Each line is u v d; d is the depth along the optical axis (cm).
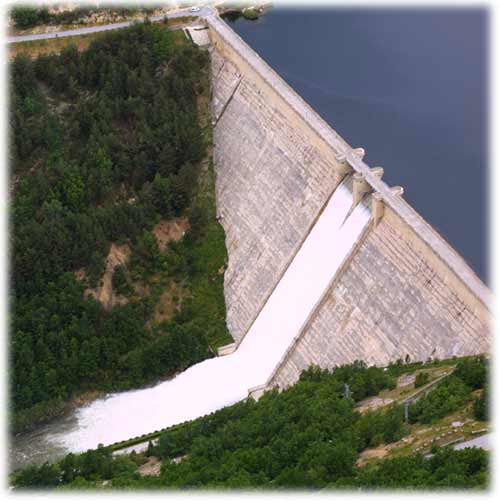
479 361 18212
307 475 16762
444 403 17638
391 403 18488
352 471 16925
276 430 18888
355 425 18000
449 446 16638
